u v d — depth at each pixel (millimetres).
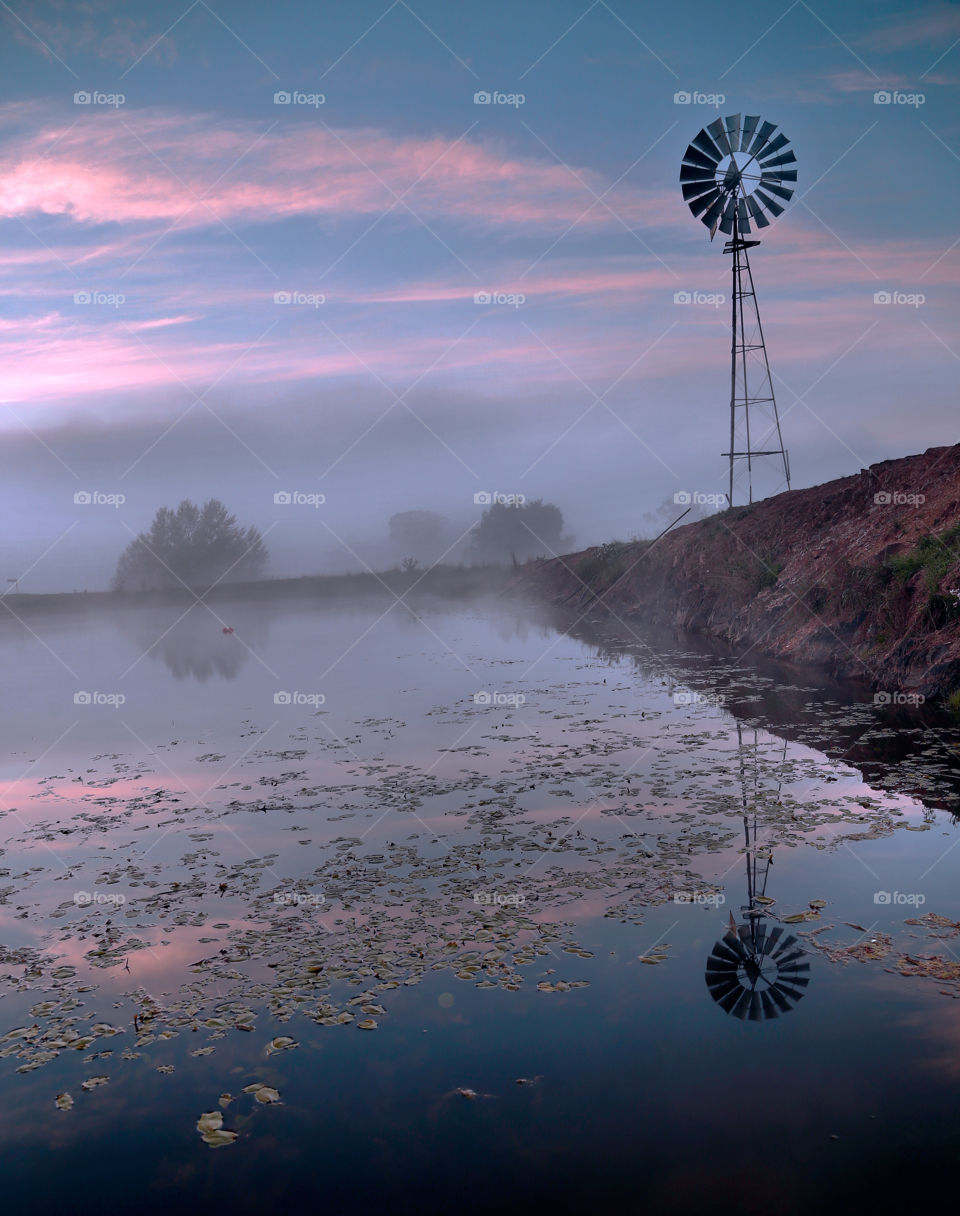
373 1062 5238
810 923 6711
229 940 6992
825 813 9156
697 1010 5574
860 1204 3941
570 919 7004
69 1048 5578
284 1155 4492
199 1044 5551
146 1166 4477
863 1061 4957
